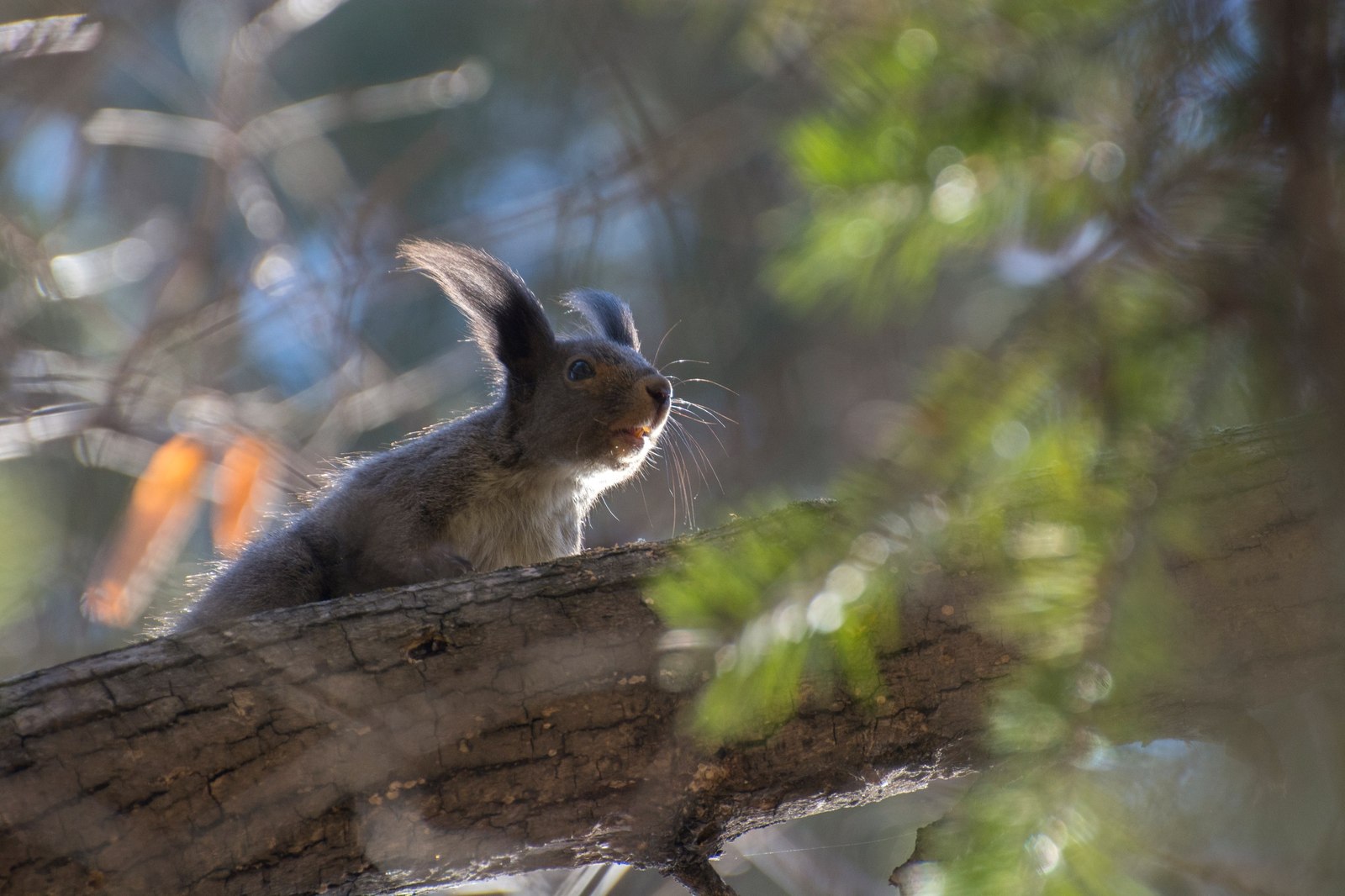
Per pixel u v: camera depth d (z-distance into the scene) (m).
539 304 12.57
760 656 4.15
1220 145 4.68
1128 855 4.15
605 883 10.40
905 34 4.83
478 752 6.77
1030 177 4.71
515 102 23.17
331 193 20.11
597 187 17.64
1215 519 6.41
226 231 24.42
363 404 17.45
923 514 4.22
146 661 6.74
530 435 12.23
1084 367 4.33
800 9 5.63
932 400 4.33
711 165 19.41
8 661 15.48
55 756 6.29
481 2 23.45
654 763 6.88
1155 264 4.50
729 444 19.81
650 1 8.62
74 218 20.98
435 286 21.62
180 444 12.77
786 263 4.91
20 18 18.34
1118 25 4.78
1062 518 4.23
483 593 7.28
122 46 18.42
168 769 6.40
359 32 24.34
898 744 6.94
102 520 17.38
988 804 4.12
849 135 4.79
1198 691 6.32
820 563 4.27
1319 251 4.39
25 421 14.23
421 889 7.02
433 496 11.97
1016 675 4.40
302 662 6.82
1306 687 6.34
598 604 7.21
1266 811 5.71
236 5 19.91
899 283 4.83
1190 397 4.31
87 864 6.15
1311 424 4.58
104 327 18.89
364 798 6.62
